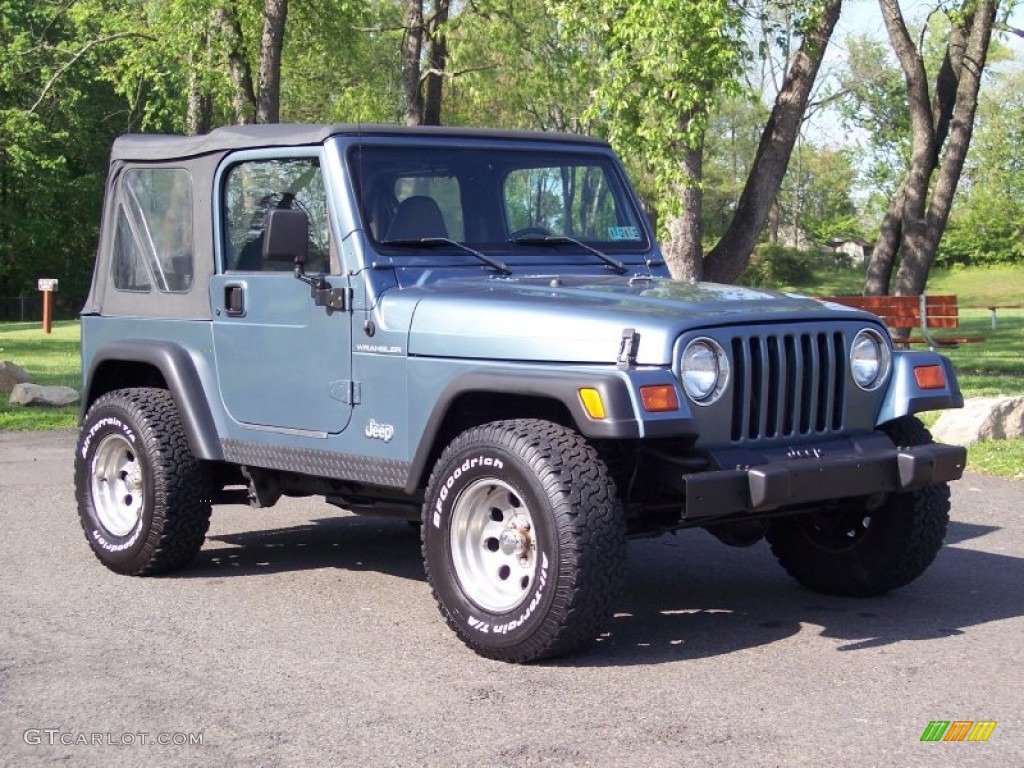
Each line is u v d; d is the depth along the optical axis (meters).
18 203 53.59
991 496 8.46
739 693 4.53
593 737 4.10
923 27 22.94
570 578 4.63
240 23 22.06
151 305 6.53
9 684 4.71
